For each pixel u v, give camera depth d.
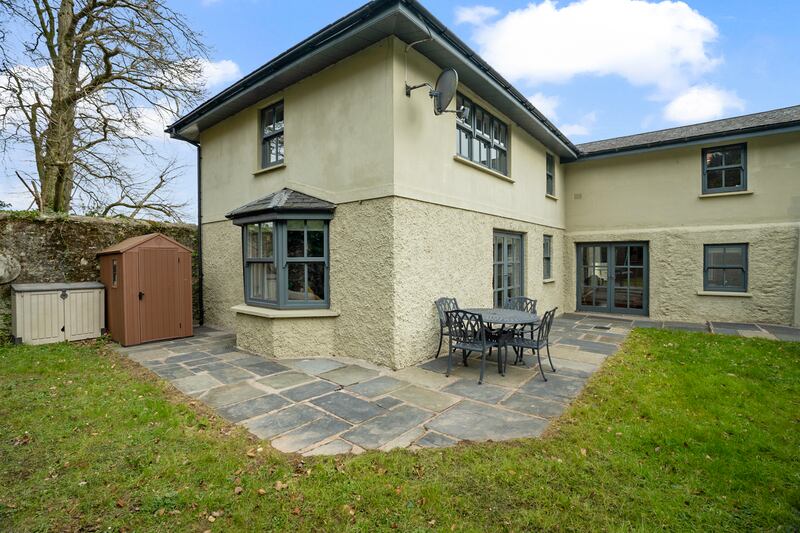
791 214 8.67
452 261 6.48
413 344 5.64
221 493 2.46
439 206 6.19
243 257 6.99
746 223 9.12
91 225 7.72
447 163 6.39
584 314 10.97
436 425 3.52
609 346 6.79
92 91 9.73
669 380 4.72
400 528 2.18
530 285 9.30
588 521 2.23
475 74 6.38
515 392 4.43
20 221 6.87
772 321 8.79
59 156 9.77
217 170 8.82
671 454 2.96
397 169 5.31
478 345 5.00
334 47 5.55
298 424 3.53
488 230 7.55
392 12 4.63
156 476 2.64
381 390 4.49
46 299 6.64
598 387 4.53
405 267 5.47
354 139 5.76
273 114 7.50
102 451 2.96
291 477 2.66
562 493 2.47
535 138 9.66
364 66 5.61
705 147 9.59
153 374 5.06
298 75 6.46
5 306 6.59
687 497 2.44
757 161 9.02
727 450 3.01
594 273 11.34
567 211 11.73
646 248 10.45
